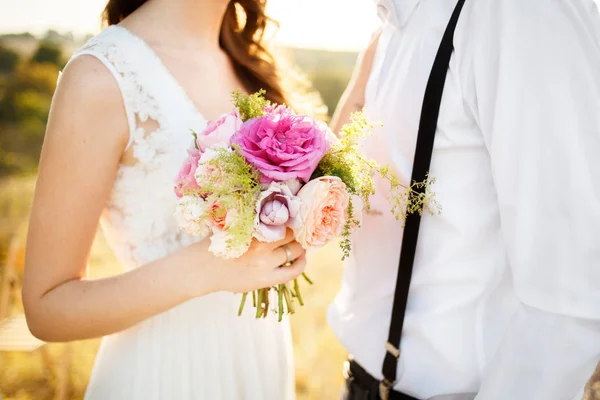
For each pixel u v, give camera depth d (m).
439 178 1.58
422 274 1.64
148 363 1.61
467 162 1.55
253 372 1.71
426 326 1.63
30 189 9.78
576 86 1.29
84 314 1.40
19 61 15.62
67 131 1.37
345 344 1.87
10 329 3.32
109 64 1.44
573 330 1.32
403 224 1.63
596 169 1.29
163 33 1.62
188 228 1.23
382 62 1.77
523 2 1.37
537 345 1.36
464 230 1.56
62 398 3.51
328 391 3.96
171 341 1.61
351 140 1.35
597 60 1.29
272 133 1.23
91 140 1.39
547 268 1.35
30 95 14.66
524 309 1.40
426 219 1.62
